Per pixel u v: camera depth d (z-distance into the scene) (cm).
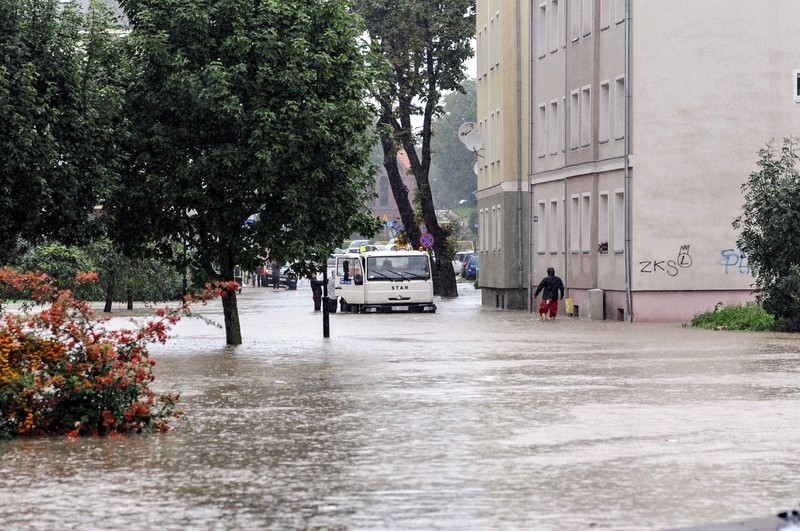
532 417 2192
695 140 5644
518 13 7762
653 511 1350
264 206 4325
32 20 3828
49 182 3794
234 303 4416
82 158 3900
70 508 1406
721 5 5659
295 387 2819
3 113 3659
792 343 4072
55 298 2133
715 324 4981
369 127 4381
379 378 3014
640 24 5650
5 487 1545
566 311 6519
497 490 1484
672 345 4050
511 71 7750
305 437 1977
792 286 4678
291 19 4247
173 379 3041
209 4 4241
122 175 4231
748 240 4850
